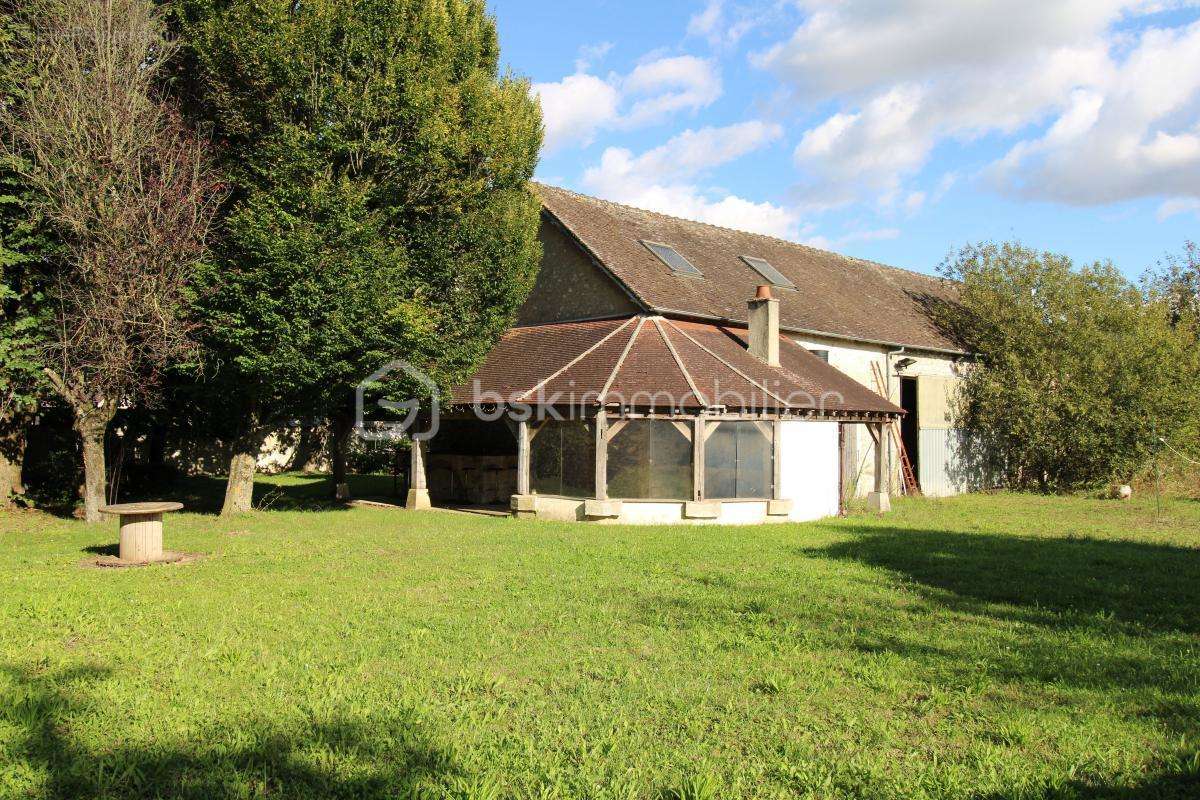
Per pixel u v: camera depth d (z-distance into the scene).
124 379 14.88
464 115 16.03
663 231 23.98
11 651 6.37
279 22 13.56
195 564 10.44
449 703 5.41
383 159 14.89
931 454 25.14
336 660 6.25
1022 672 6.32
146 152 14.25
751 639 7.07
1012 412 25.66
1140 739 5.05
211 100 14.55
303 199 13.74
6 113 13.55
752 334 19.20
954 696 5.77
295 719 5.09
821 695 5.74
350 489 24.17
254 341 13.87
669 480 16.02
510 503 17.75
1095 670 6.41
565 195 22.94
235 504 16.75
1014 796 4.21
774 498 16.67
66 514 17.08
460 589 8.98
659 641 6.98
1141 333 23.67
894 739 5.00
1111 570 11.05
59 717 5.04
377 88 14.52
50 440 20.31
